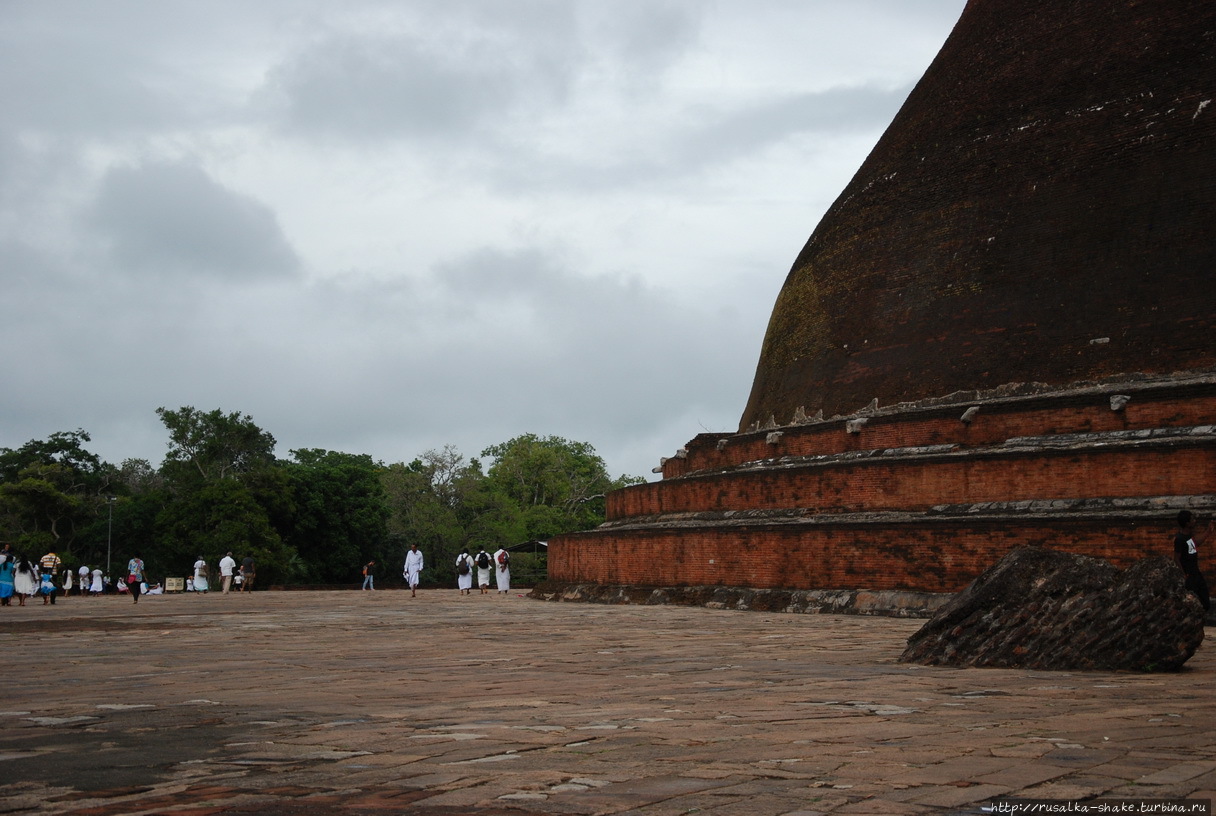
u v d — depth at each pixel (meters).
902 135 34.56
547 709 9.38
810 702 9.73
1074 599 13.17
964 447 28.72
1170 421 25.30
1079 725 8.08
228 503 75.00
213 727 8.52
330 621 25.94
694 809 5.41
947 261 30.95
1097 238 27.98
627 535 35.50
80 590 76.38
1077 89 29.81
